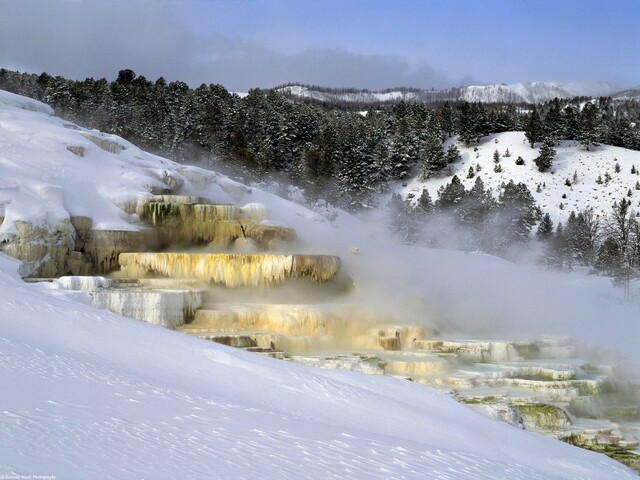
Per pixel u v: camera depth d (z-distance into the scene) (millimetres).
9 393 8758
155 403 9523
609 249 55188
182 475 6719
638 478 11523
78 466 6477
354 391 12711
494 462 9828
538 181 82250
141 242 25250
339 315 21562
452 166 87875
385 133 89938
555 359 22141
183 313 20422
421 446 9875
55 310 14906
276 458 7824
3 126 27750
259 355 14469
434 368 18516
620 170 84625
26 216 21938
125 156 30594
